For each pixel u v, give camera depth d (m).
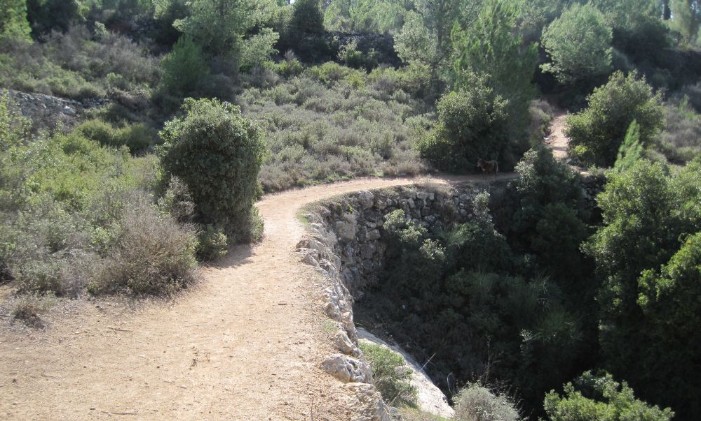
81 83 27.17
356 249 18.41
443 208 21.25
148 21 39.12
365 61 41.88
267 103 30.23
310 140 25.12
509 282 18.23
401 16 52.78
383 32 48.78
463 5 37.03
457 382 15.91
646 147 28.48
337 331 7.64
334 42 43.31
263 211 16.53
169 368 6.14
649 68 50.31
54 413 4.99
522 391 16.23
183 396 5.54
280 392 5.72
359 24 49.62
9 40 27.81
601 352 16.89
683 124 37.41
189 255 9.38
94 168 17.22
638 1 56.28
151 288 8.47
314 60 42.03
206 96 28.75
